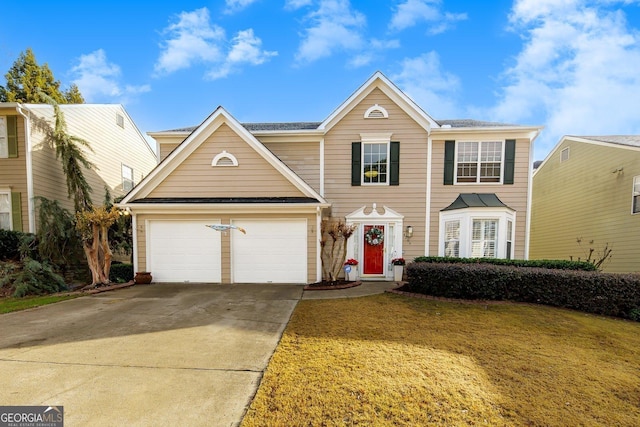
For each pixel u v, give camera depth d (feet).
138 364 12.17
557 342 15.33
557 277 22.65
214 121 31.76
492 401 9.77
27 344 14.28
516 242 34.19
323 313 19.72
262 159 31.96
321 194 35.53
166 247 31.40
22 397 9.77
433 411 9.15
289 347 13.91
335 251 34.50
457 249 32.99
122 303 22.53
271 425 8.43
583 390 10.68
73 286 31.58
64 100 72.84
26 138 35.70
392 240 34.94
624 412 9.46
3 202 35.96
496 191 34.37
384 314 19.60
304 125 41.14
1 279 27.50
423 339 15.11
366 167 35.45
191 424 8.47
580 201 44.01
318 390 10.15
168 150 37.91
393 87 34.45
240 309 20.76
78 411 9.04
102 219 29.63
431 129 33.91
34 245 32.40
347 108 35.37
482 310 21.01
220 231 31.14
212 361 12.44
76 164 37.47
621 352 14.33
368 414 8.93
